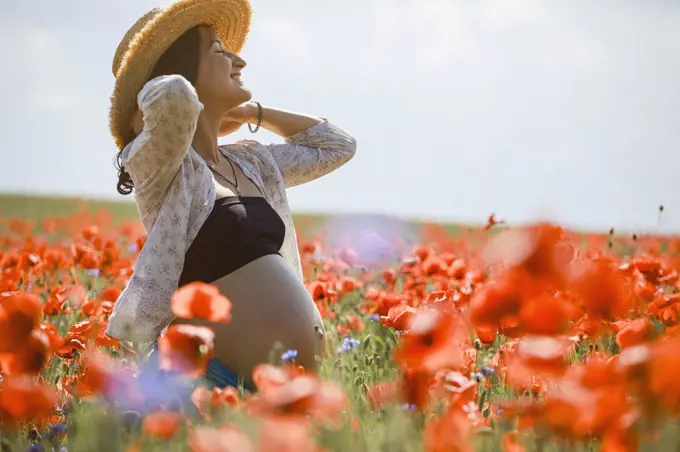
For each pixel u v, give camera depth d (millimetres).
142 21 4664
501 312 2662
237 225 4141
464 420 2516
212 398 2859
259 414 2332
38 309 2852
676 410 2305
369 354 4664
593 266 2705
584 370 2453
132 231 12062
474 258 8680
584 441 2627
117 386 2773
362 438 2705
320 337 4137
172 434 2623
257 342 3938
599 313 2701
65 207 30188
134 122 4441
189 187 4195
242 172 4547
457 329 2688
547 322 2648
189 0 4336
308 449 2086
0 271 7730
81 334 4000
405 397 2777
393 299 5113
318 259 8234
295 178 4938
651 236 9312
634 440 2338
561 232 2615
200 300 2811
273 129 5062
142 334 4098
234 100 4496
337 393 2305
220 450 2068
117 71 4719
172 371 2865
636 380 2338
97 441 2680
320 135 5027
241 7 4660
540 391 3236
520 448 2559
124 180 4547
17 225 14719
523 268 2600
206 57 4426
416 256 7996
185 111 3928
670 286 6664
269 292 4020
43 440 3102
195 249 4125
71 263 7992
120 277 7863
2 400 2521
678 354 2203
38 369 2850
